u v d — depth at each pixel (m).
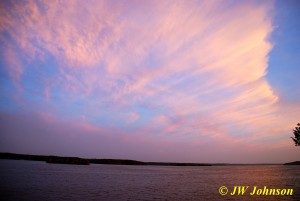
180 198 32.44
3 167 91.62
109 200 29.78
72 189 38.00
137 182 54.84
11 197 29.25
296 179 64.94
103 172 93.25
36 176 58.81
